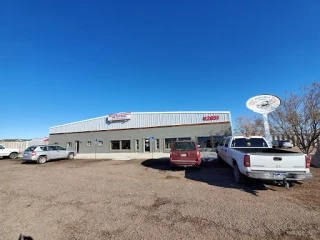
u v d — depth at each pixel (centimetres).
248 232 318
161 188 602
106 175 847
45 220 381
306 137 1075
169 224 352
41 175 885
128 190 587
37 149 1445
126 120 2505
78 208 443
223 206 434
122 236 314
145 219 376
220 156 1124
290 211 399
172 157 936
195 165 962
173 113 2252
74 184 680
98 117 2706
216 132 2034
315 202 452
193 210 415
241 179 637
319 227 331
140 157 1730
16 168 1167
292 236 304
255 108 1206
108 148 2570
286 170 534
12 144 2892
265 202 456
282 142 2262
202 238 302
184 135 2156
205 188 593
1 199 523
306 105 1049
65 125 2969
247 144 859
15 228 349
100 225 355
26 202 494
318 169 862
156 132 2302
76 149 2828
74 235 321
